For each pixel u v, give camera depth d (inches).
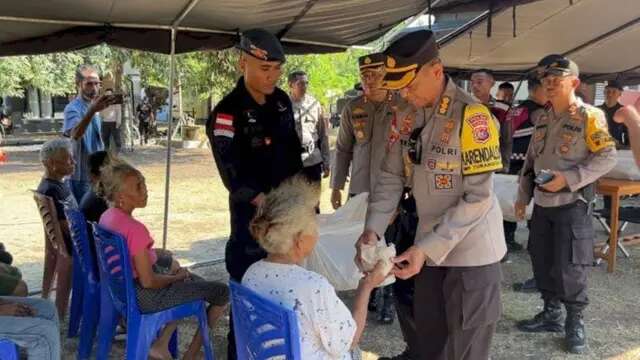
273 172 120.0
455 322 95.8
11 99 932.6
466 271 93.4
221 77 558.6
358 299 83.6
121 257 112.1
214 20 170.2
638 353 144.7
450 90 90.1
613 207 203.3
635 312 171.0
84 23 165.9
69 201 150.8
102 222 116.7
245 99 117.6
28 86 740.0
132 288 113.0
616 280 199.2
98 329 134.3
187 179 444.8
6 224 285.4
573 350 144.5
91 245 131.0
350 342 76.4
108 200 118.8
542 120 150.1
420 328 102.3
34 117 952.3
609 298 182.1
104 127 391.5
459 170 89.7
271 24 179.3
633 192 203.5
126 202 115.9
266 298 72.7
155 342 129.0
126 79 643.5
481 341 97.8
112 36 172.7
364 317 83.1
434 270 98.1
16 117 912.9
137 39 176.6
